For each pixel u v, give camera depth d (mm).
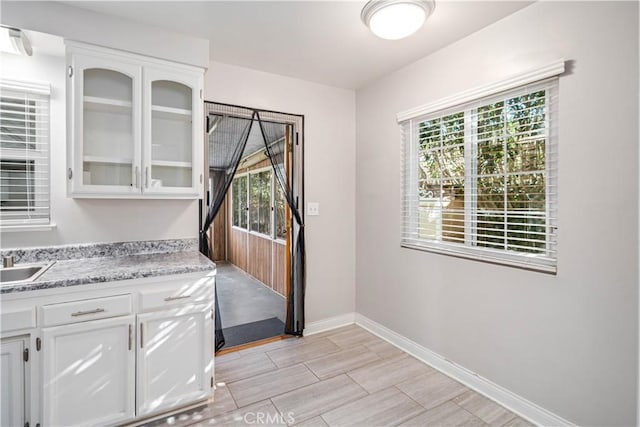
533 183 1875
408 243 2725
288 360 2549
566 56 1675
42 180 2000
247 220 5867
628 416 1494
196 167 2197
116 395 1699
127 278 1713
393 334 2842
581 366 1648
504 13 1914
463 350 2248
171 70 2115
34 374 1530
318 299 3131
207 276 1934
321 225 3127
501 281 2010
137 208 2258
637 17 1440
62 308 1566
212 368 1968
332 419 1861
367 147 3129
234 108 2676
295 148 3010
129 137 2037
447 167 2393
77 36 1854
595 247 1587
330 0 1809
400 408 1963
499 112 2049
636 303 1461
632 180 1462
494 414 1917
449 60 2309
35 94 1968
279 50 2402
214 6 1865
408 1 1692
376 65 2666
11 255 1902
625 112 1479
